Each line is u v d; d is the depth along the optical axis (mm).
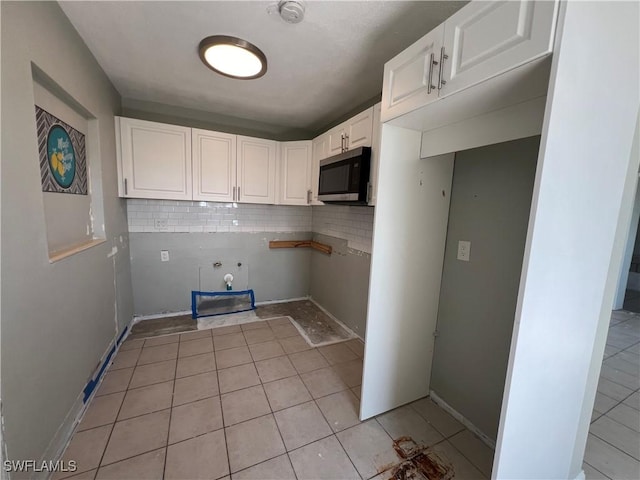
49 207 1389
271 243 3414
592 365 1199
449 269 1746
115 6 1342
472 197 1594
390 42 1558
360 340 2625
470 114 1249
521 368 906
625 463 1445
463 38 982
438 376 1839
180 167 2564
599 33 820
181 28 1498
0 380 931
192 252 3057
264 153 2898
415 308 1724
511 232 1400
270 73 1944
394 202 1531
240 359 2240
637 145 1070
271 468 1317
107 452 1355
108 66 1936
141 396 1764
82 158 1785
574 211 912
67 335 1417
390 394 1723
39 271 1163
